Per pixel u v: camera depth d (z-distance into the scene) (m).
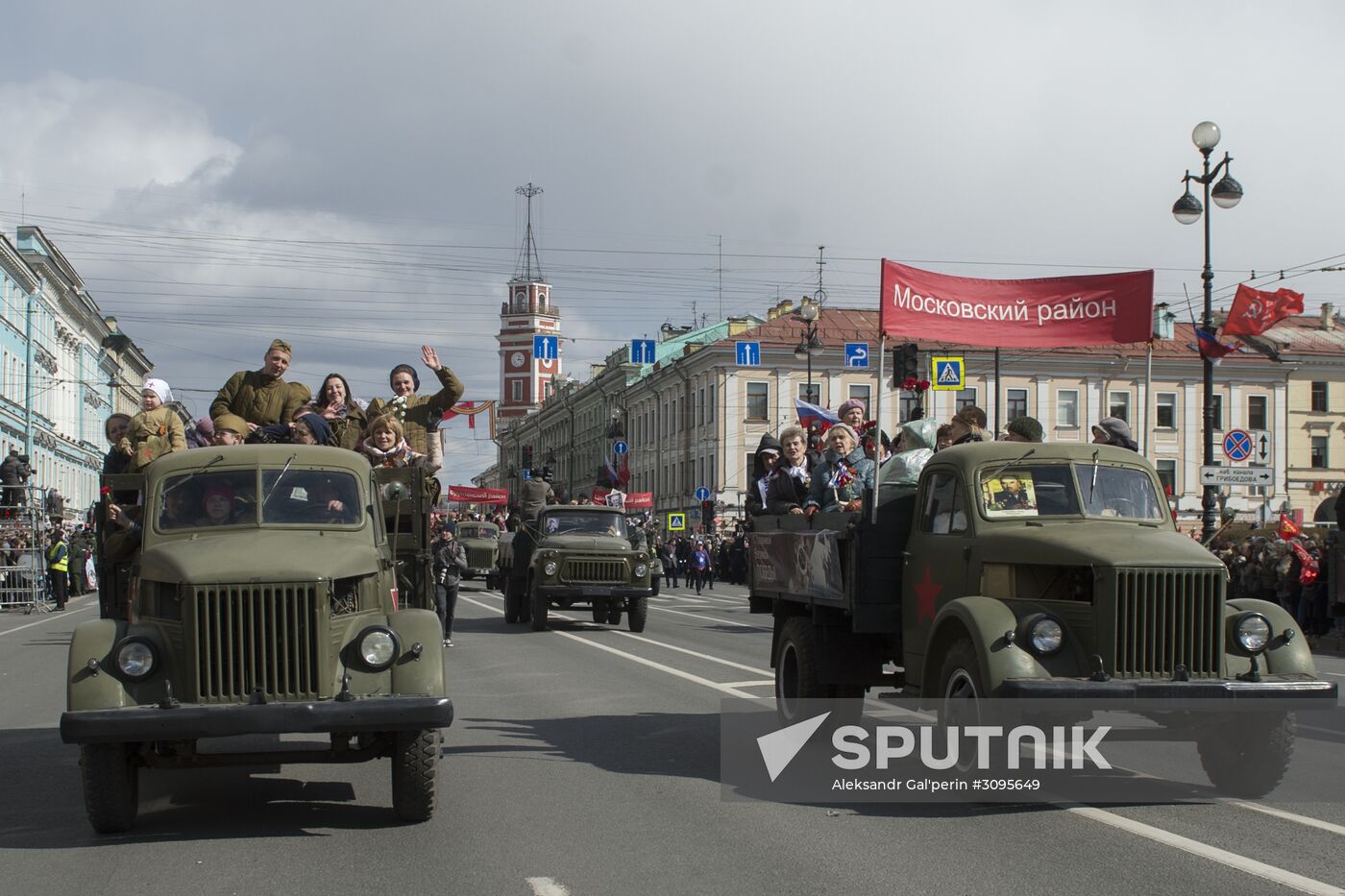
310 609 7.59
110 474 9.00
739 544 51.72
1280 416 67.44
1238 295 25.30
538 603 24.47
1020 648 7.86
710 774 9.45
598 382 94.31
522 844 7.30
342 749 7.89
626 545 24.88
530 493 27.14
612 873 6.66
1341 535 22.61
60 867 6.92
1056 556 8.06
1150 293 10.55
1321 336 70.19
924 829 7.59
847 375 68.00
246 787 9.16
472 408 23.89
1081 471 9.02
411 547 9.70
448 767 9.76
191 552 8.02
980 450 9.09
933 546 9.16
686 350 75.81
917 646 9.29
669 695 14.11
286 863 6.93
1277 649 8.04
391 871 6.74
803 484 12.02
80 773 9.76
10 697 14.74
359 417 11.79
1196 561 7.85
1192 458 66.25
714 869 6.70
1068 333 10.60
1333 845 7.12
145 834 7.71
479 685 15.22
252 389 11.29
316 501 8.89
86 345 76.69
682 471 74.38
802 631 10.48
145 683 7.55
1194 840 7.25
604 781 9.20
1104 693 7.55
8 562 35.03
